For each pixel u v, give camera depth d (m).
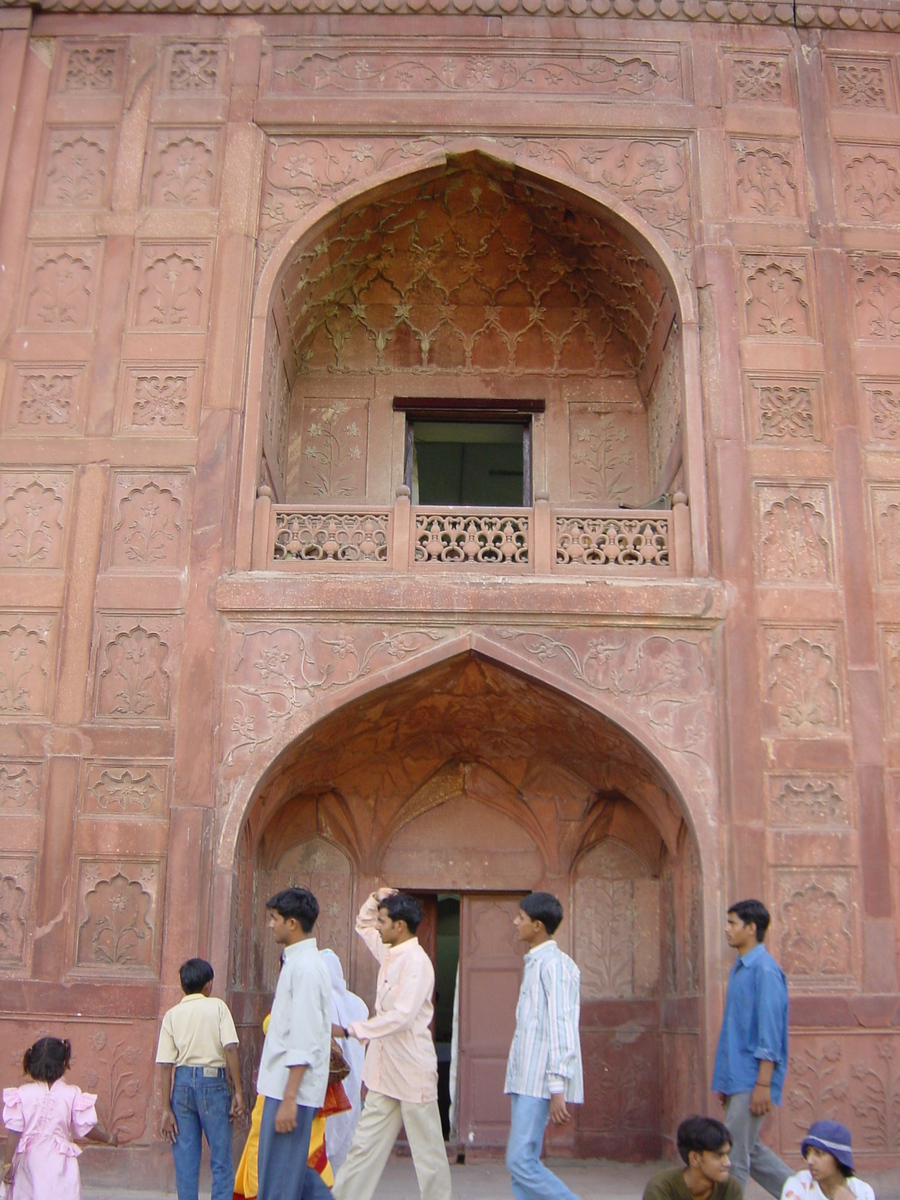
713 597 5.52
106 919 5.13
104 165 6.27
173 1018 3.84
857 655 5.53
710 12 6.51
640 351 6.95
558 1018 3.25
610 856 6.55
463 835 6.55
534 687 5.55
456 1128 6.18
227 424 5.78
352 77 6.41
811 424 5.88
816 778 5.36
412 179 6.28
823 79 6.48
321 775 6.24
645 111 6.35
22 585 5.57
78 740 5.34
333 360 7.16
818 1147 2.98
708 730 5.41
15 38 6.44
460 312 7.20
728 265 6.09
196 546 5.59
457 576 5.56
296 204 6.21
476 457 7.78
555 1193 3.10
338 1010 3.96
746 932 3.88
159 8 6.50
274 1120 3.03
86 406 5.86
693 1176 2.77
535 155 6.29
